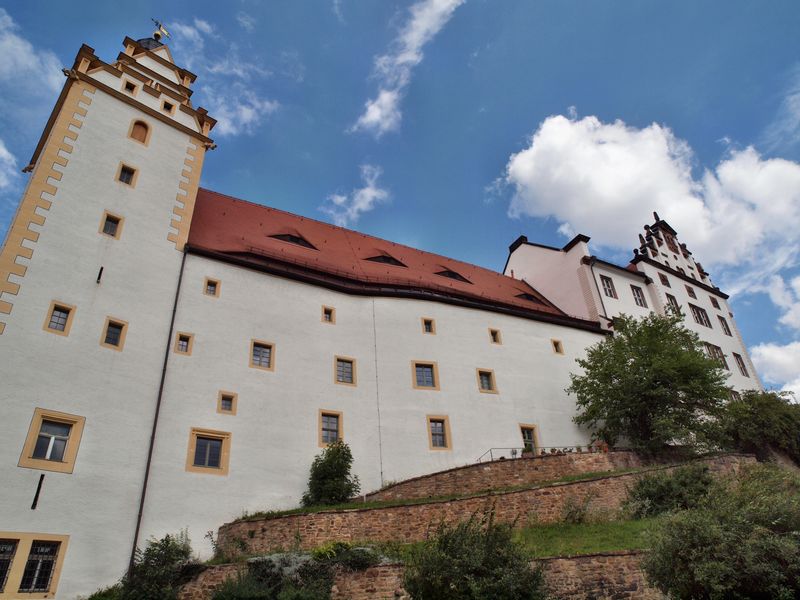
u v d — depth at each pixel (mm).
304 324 28047
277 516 20062
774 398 33188
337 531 19672
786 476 18453
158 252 25219
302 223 36562
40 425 19109
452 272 38375
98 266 22906
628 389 29750
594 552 16422
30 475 18234
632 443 29719
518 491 21531
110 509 19484
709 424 29359
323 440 25734
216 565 17062
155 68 30922
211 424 23188
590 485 22516
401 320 30875
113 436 20516
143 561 18062
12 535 17250
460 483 24172
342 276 30750
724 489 16188
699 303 45906
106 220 24156
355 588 15906
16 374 19156
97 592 18172
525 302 38656
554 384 33094
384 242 40062
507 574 13492
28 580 17250
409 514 20406
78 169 24219
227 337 25406
